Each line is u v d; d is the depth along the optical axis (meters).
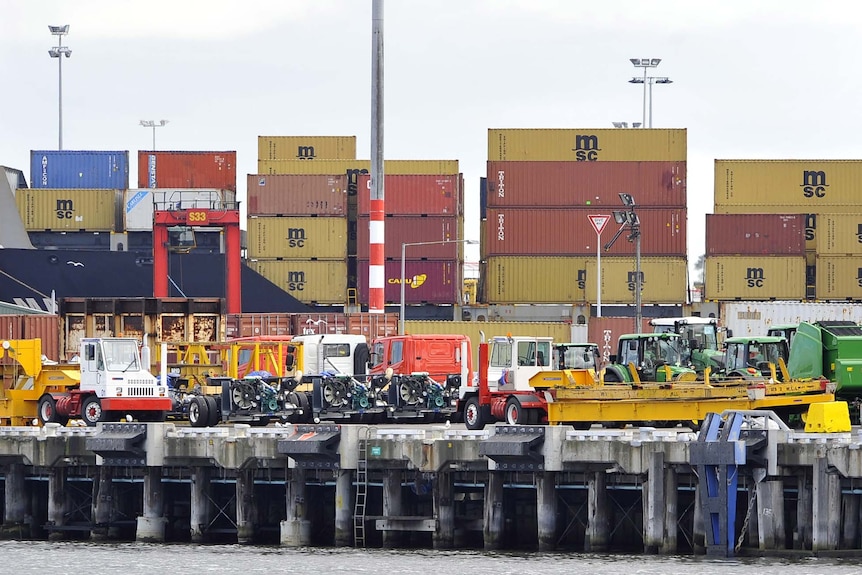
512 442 164.38
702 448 156.75
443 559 164.50
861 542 159.62
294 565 163.00
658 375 198.00
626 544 172.25
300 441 174.25
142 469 188.88
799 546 159.75
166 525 188.38
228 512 189.50
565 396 180.75
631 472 162.25
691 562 155.75
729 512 156.88
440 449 171.00
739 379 187.75
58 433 189.62
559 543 173.62
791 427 191.12
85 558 171.88
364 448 174.75
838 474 155.62
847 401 199.12
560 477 170.50
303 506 180.50
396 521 173.75
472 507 181.12
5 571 164.00
